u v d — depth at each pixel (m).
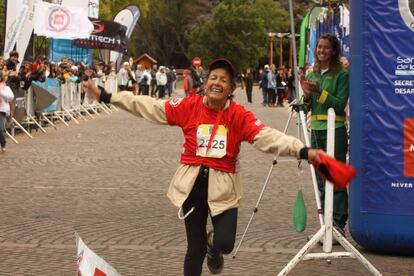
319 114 10.05
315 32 24.95
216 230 6.82
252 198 13.54
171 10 114.56
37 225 11.17
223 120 6.82
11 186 14.83
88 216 11.88
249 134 6.68
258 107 46.72
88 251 5.57
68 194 13.92
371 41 9.31
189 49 107.81
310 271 8.76
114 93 6.83
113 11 69.12
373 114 9.34
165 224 11.29
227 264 9.03
